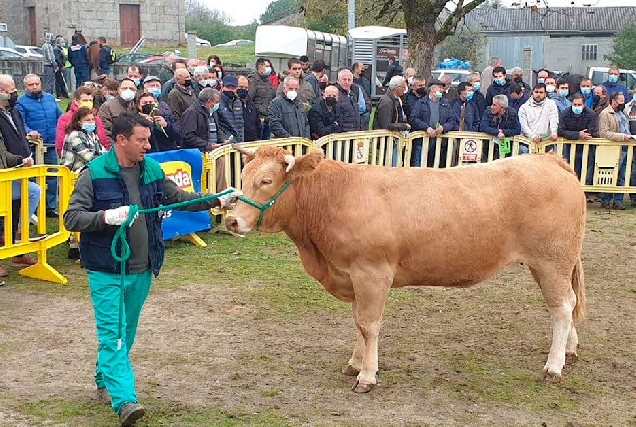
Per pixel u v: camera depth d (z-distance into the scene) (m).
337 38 29.20
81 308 7.80
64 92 25.45
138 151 5.12
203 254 9.96
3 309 7.73
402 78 13.44
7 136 9.41
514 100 14.20
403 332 7.26
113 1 45.78
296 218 5.96
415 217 5.83
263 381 6.05
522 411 5.57
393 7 27.44
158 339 6.97
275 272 9.19
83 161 8.98
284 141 11.62
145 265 5.28
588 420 5.45
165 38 47.72
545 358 6.66
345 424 5.28
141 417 5.16
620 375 6.31
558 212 6.06
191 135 10.67
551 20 49.34
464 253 5.92
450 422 5.35
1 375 6.09
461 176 6.03
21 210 8.49
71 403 5.55
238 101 11.83
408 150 13.38
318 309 7.87
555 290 6.18
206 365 6.37
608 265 9.88
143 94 10.16
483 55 45.25
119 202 5.13
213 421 5.28
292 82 11.95
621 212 13.44
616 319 7.76
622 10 49.50
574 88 16.59
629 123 14.02
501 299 8.36
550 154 6.41
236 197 5.74
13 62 27.23
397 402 5.69
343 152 12.66
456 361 6.55
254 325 7.38
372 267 5.82
